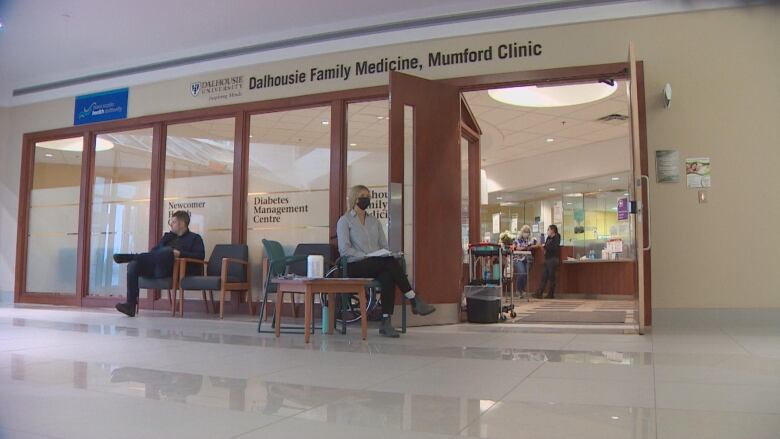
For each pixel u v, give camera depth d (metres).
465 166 7.35
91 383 2.64
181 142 7.60
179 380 2.73
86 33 7.11
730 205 5.53
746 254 5.47
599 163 11.92
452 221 6.05
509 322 6.13
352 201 5.25
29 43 7.42
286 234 6.91
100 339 4.33
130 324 5.55
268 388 2.54
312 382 2.69
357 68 6.66
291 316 6.67
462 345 4.11
